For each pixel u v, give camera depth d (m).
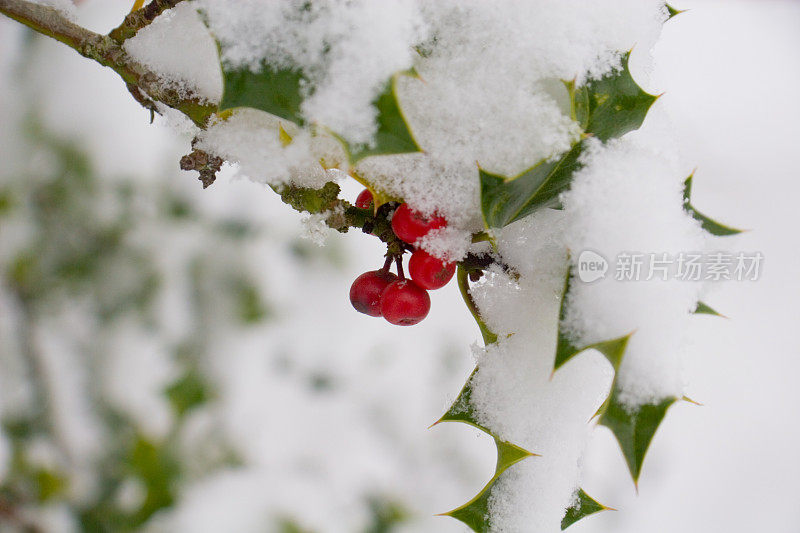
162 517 0.59
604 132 0.38
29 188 0.71
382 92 0.36
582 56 0.38
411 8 0.37
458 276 0.40
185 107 0.39
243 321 0.79
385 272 0.41
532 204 0.38
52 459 0.62
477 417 0.39
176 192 0.78
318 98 0.37
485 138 0.38
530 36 0.38
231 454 0.69
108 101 0.77
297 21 0.37
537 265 0.39
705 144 0.90
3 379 0.67
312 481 0.79
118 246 0.74
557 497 0.39
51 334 0.72
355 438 0.83
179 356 0.77
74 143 0.73
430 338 0.91
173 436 0.61
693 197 0.91
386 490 0.80
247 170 0.38
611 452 0.88
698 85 0.90
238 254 0.80
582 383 0.39
